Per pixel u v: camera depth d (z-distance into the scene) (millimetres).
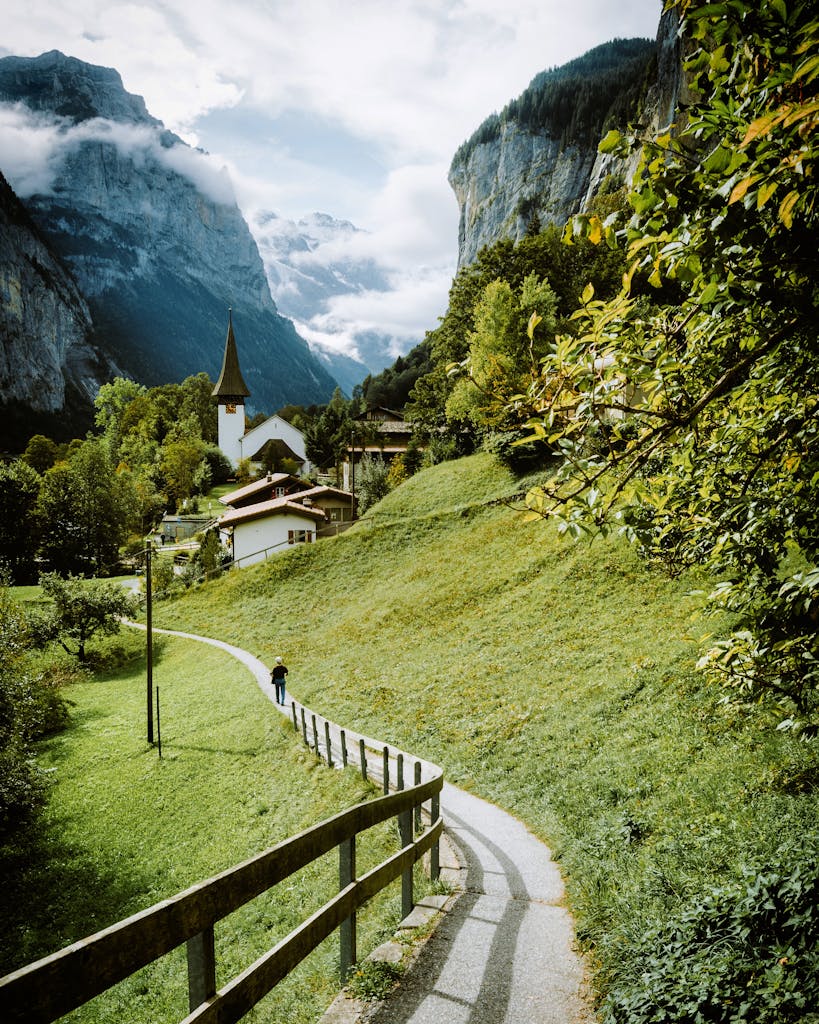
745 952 4105
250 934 10453
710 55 2830
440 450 55844
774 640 4359
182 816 18359
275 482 72875
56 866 16750
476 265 65562
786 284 2744
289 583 43656
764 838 6027
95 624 42688
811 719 4820
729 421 4523
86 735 27734
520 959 5273
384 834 12078
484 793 13445
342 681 25594
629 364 3305
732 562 4816
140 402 147000
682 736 11398
